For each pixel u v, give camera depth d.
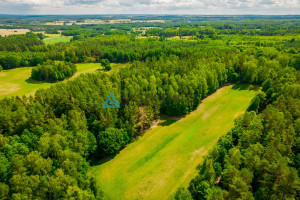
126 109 72.69
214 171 47.31
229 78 113.38
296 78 89.50
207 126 77.38
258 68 108.69
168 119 83.44
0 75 142.00
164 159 62.19
